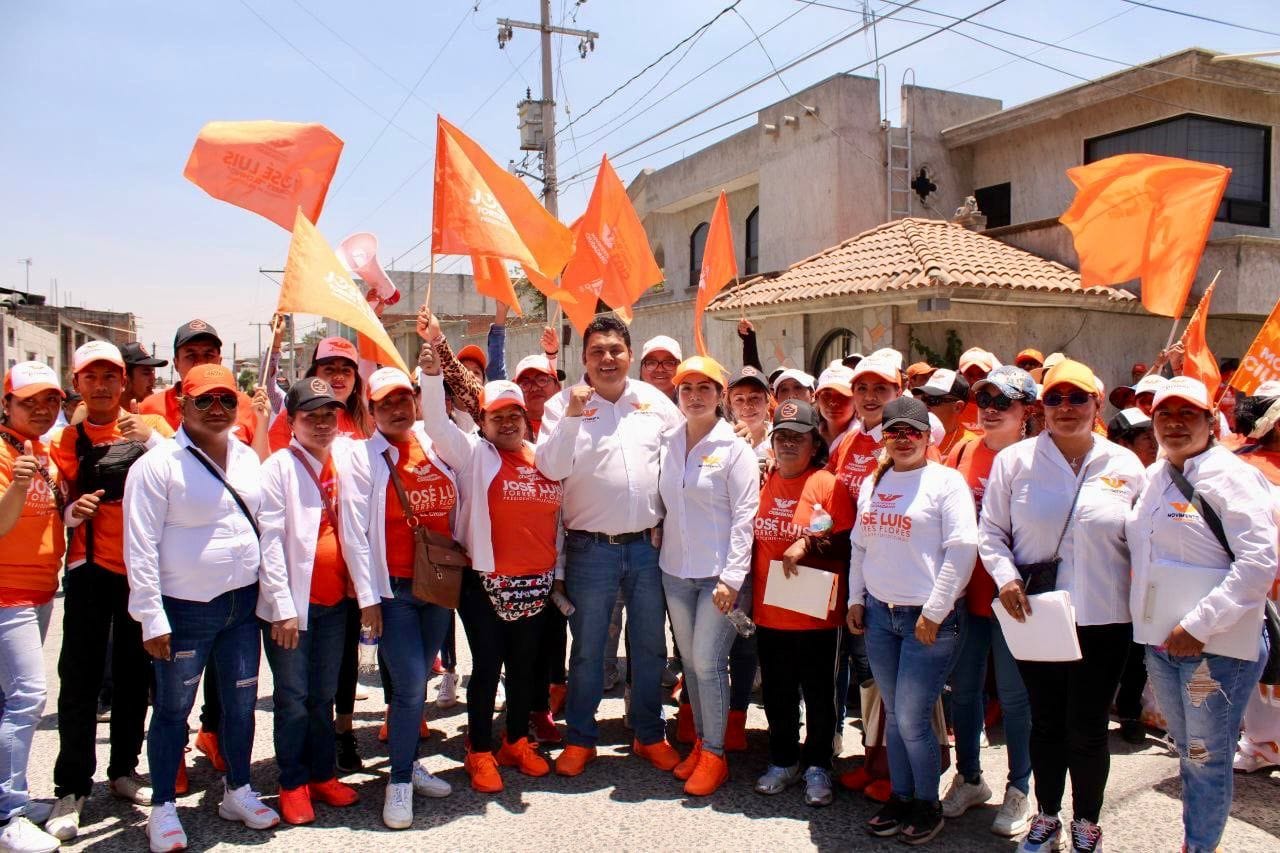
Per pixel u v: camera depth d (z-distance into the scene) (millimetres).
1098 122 13969
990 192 15883
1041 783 3936
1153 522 3689
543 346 6543
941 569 4035
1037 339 11898
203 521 4098
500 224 5281
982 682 4414
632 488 4945
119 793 4637
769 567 4625
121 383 4613
